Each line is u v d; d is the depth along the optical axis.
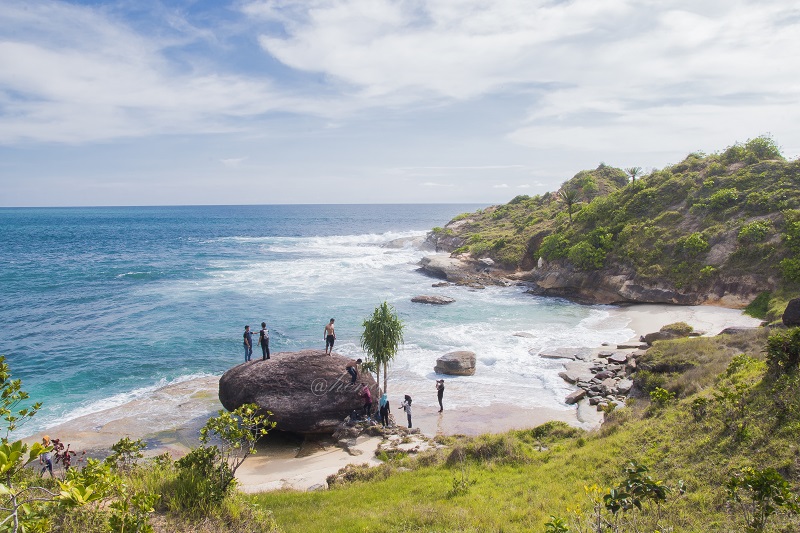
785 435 12.91
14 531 4.80
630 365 30.86
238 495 13.27
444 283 64.19
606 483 14.11
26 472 9.73
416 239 105.00
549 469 16.67
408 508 13.99
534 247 69.69
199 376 32.16
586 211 65.31
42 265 76.62
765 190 50.75
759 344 23.25
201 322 44.41
